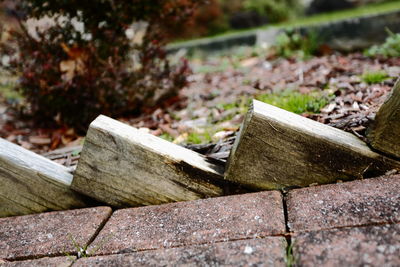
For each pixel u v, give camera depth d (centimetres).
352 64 115
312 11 337
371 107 75
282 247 53
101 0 98
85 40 99
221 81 132
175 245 56
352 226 54
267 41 191
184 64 112
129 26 103
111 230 61
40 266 56
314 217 56
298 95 88
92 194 66
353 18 161
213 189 65
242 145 62
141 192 66
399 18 151
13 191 67
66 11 98
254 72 139
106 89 100
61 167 71
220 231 57
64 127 102
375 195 58
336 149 61
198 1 108
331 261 50
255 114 60
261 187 64
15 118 114
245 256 53
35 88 100
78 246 59
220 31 321
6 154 66
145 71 105
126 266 54
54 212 67
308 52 149
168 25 111
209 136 82
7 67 105
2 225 65
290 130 61
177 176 65
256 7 326
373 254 50
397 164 61
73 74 103
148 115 102
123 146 64
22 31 107
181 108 105
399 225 53
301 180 63
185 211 62
